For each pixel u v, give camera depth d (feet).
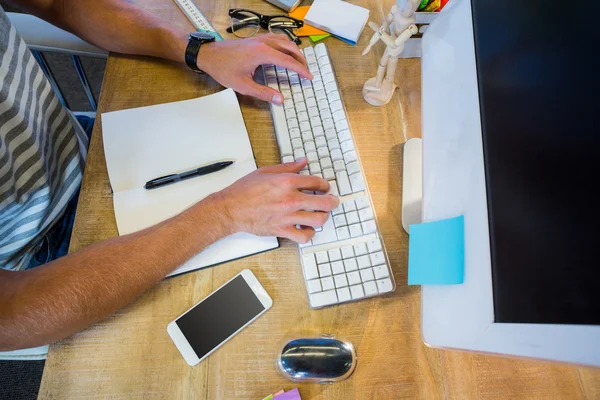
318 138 2.13
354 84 2.41
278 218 1.89
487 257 1.22
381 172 2.17
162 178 2.06
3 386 3.88
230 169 2.13
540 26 1.36
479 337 1.21
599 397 1.76
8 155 2.08
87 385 1.68
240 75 2.28
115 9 2.41
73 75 4.99
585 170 1.13
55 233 2.60
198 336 1.77
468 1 1.66
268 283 1.89
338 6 2.59
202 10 2.62
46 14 2.49
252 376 1.72
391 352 1.79
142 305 1.82
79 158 2.64
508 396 1.75
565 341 1.07
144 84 2.37
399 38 1.99
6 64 2.10
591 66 1.20
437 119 1.71
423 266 1.56
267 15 2.58
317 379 1.71
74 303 1.68
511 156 1.30
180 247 1.86
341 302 1.85
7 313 1.63
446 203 1.53
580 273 1.08
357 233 1.93
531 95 1.32
